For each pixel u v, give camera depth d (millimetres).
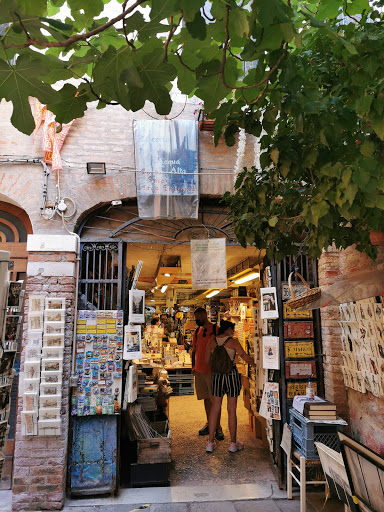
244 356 5629
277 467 4676
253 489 4488
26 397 4234
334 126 1991
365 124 2164
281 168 2229
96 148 4898
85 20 1651
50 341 4359
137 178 4855
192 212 4934
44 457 4223
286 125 2547
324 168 2029
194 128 5020
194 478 4801
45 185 4727
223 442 6074
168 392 6500
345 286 3121
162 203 4887
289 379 4832
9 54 1511
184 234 5195
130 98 1699
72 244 4609
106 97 1805
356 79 1878
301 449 3973
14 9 1182
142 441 4676
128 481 4746
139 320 4785
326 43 2229
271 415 4727
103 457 4441
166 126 4973
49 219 4699
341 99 2152
